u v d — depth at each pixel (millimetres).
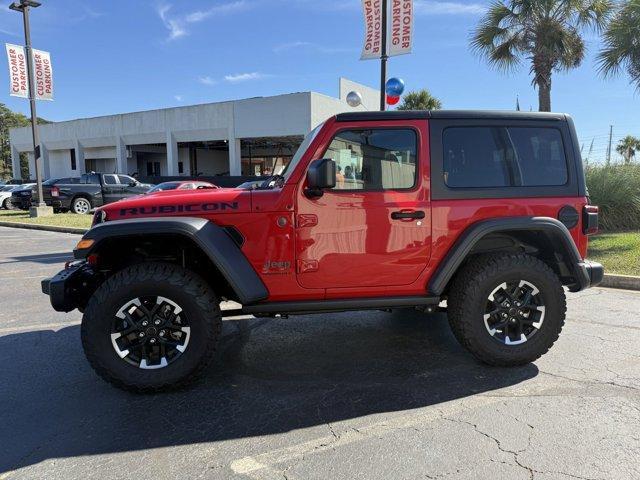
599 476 2498
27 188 23344
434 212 3707
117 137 36031
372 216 3641
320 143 3600
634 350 4316
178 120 32688
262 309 3639
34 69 19203
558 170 3930
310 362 4148
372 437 2920
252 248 3580
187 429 3057
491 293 3803
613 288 6859
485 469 2572
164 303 3514
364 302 3723
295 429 3037
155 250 3895
